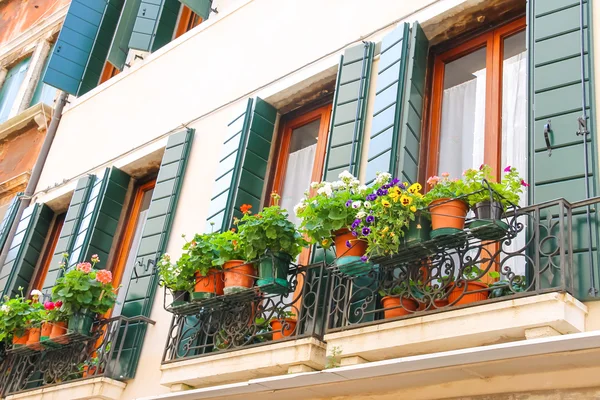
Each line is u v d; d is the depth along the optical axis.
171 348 6.51
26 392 7.48
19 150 11.60
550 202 4.63
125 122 9.52
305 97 7.59
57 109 10.91
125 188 9.05
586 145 4.91
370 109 6.58
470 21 6.50
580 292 4.48
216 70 8.65
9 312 7.91
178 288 6.42
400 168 5.96
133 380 6.96
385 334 4.95
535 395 4.47
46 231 9.95
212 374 5.94
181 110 8.78
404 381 4.91
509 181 4.95
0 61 14.30
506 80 6.21
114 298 7.46
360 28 7.23
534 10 5.69
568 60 5.30
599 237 4.58
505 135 5.99
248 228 5.93
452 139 6.32
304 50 7.68
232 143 7.58
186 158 8.17
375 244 5.11
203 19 9.69
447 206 4.95
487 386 4.68
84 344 7.30
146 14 9.77
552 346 4.08
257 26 8.47
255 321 5.97
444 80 6.61
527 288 4.54
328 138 6.68
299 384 5.21
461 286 4.90
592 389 4.28
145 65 9.80
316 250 6.11
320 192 5.57
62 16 13.44
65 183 9.80
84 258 8.43
